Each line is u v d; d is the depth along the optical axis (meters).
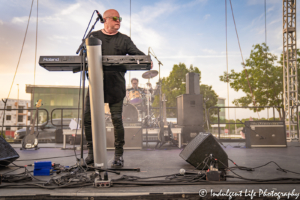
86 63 1.84
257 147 4.58
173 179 1.65
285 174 1.89
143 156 3.24
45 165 1.95
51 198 1.31
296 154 3.42
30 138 4.66
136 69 2.06
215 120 18.86
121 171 2.05
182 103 4.91
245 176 1.81
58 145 5.52
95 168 1.83
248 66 14.50
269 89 13.80
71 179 1.58
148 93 6.33
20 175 1.80
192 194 1.33
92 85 1.81
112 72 2.09
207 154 2.12
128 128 4.32
